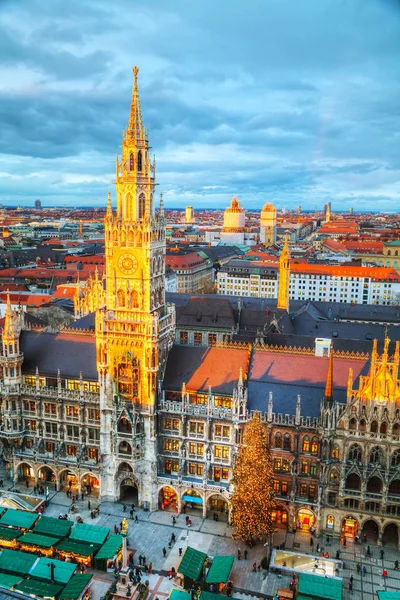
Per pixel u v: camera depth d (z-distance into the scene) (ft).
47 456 345.31
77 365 347.77
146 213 306.76
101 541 277.85
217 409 310.04
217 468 317.22
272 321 501.97
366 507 289.53
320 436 289.53
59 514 313.73
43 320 560.20
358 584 261.85
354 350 427.74
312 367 323.98
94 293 513.45
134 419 315.78
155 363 313.12
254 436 274.36
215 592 251.80
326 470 291.17
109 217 310.45
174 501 327.67
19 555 263.29
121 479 328.49
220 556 267.39
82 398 333.01
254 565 270.87
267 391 317.01
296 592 248.11
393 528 301.02
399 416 277.44
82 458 338.34
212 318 558.56
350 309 623.77
